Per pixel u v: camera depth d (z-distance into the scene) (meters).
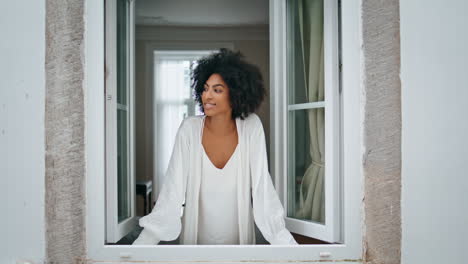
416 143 1.73
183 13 4.94
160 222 1.89
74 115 1.70
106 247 1.72
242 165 2.02
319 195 2.07
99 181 1.72
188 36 5.55
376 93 1.74
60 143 1.70
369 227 1.74
